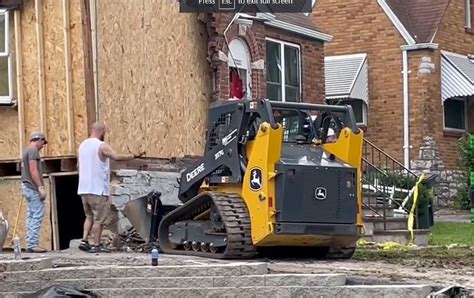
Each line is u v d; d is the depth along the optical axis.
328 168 14.92
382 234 19.98
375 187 22.38
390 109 31.83
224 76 21.91
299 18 27.16
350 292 11.96
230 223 14.58
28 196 16.52
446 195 31.47
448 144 32.03
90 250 16.36
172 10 20.67
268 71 24.81
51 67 18.62
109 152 16.31
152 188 19.52
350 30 32.56
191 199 15.73
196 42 21.44
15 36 18.75
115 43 19.06
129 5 19.47
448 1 32.75
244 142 15.06
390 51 31.89
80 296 11.87
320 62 27.03
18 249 14.04
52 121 18.61
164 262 13.77
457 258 15.70
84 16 18.50
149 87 19.92
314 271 13.11
